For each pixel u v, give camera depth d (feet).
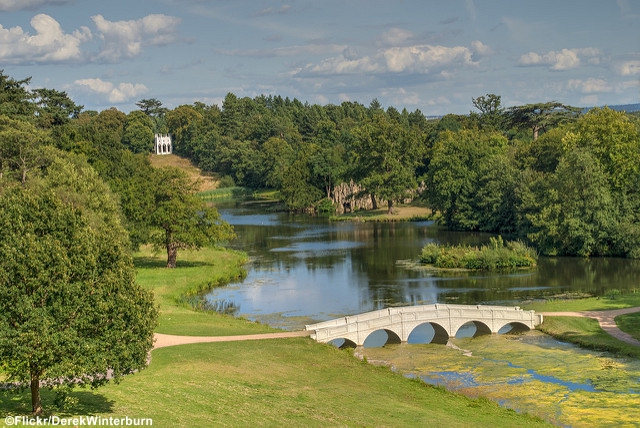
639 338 203.31
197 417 117.80
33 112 423.23
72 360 98.43
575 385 167.63
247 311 251.60
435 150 630.74
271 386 150.00
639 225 360.69
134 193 325.83
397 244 415.44
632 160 383.86
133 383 136.98
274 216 597.52
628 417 145.69
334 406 139.13
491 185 463.83
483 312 221.25
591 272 317.83
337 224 535.19
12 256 98.17
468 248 354.95
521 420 140.77
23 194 106.42
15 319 98.17
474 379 174.50
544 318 228.43
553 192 368.48
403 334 214.90
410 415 136.98
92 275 104.47
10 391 118.52
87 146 383.65
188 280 295.07
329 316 242.99
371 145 585.22
